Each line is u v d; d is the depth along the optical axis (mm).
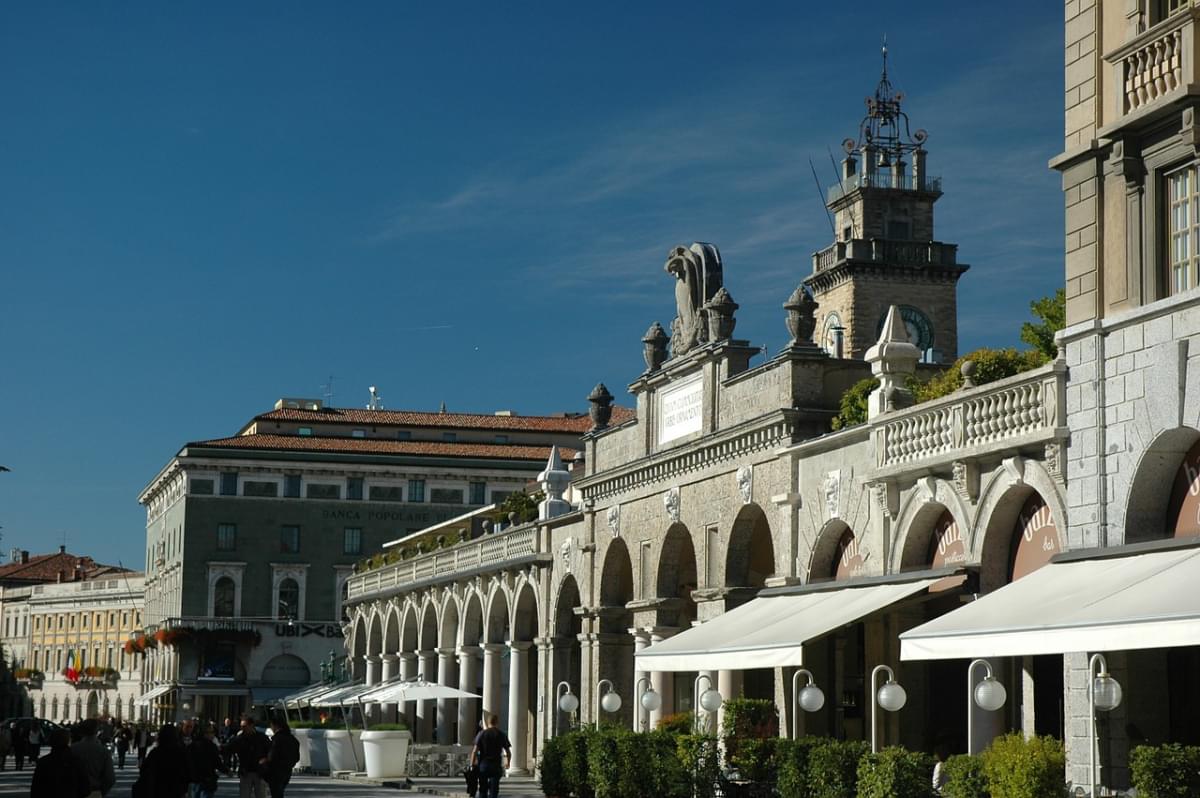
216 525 120625
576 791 38906
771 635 31906
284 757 35438
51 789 22938
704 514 44812
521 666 62406
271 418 130875
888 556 34188
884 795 25891
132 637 145000
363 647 90312
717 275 46438
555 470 60344
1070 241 28078
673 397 47844
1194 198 25500
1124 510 26297
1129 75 26734
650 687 47938
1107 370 26984
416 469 123688
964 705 35281
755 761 31734
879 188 111062
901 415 33281
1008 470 29516
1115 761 26188
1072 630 22062
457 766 61812
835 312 110625
